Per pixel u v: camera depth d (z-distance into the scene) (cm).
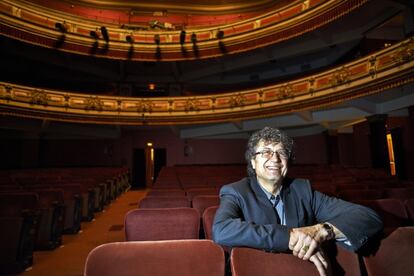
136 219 213
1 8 876
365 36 890
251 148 134
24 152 1102
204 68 1291
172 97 1119
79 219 452
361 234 102
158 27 1178
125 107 1098
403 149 866
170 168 975
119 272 106
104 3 1179
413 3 699
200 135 1272
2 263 270
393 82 643
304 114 945
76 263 306
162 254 111
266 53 1131
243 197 125
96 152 1252
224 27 1128
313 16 848
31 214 294
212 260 112
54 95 986
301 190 131
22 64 1105
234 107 1049
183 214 217
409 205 239
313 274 101
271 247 97
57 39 978
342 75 769
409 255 106
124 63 1259
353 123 997
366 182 504
